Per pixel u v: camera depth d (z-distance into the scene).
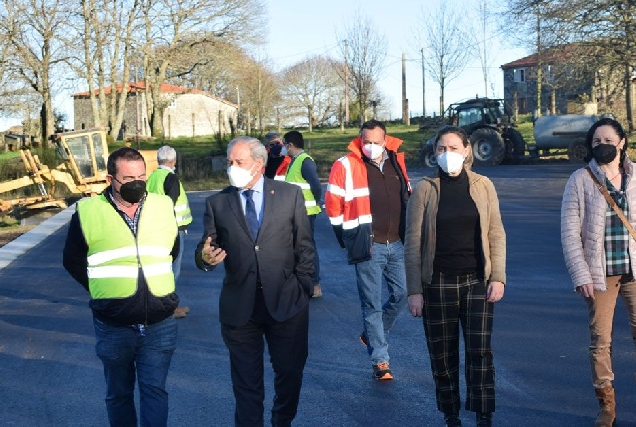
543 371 6.26
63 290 10.88
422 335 7.63
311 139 52.19
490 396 4.79
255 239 4.55
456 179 4.86
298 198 4.66
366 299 6.23
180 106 74.44
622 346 6.86
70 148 25.61
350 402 5.72
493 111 34.91
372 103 53.41
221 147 38.59
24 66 45.12
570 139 33.50
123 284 4.27
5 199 26.92
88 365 6.98
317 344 7.40
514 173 29.03
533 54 33.09
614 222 4.84
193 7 48.34
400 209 6.30
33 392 6.21
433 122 48.47
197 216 20.09
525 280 10.10
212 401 5.86
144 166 4.34
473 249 4.82
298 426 5.25
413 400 5.73
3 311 9.51
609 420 4.94
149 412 4.36
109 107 55.56
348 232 6.20
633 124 40.81
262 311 4.56
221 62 51.50
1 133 59.00
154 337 4.40
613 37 30.70
